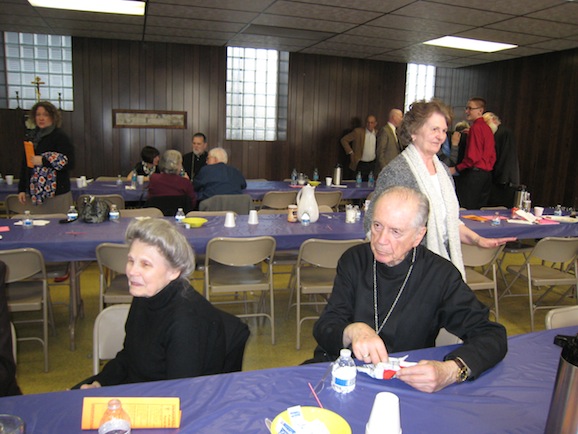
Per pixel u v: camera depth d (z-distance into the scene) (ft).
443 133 6.52
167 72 24.32
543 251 10.93
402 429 3.63
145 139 24.63
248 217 12.14
